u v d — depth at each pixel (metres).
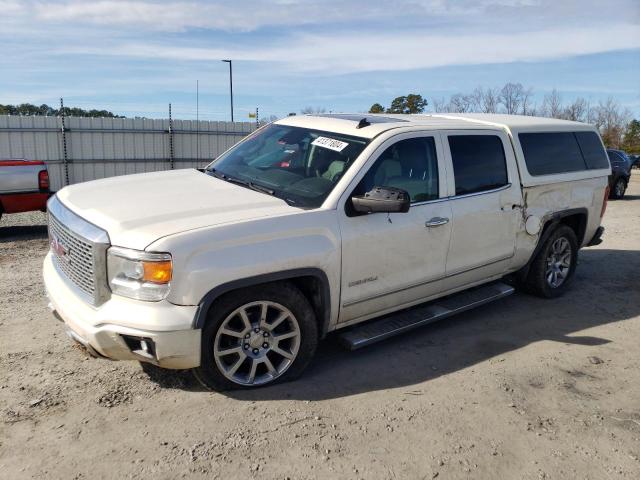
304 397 3.70
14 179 9.29
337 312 4.03
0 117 17.23
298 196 4.04
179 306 3.28
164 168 20.52
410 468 3.01
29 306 5.31
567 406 3.75
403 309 4.79
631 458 3.20
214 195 3.98
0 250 8.13
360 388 3.86
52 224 4.10
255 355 3.73
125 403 3.55
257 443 3.17
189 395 3.66
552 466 3.09
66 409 3.45
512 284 6.34
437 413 3.58
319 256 3.75
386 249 4.16
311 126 4.77
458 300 5.10
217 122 21.31
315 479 2.89
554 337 4.97
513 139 5.29
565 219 6.19
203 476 2.87
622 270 7.43
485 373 4.18
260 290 3.60
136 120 19.58
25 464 2.91
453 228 4.62
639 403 3.83
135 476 2.85
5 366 4.00
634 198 17.72
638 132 50.50
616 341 4.93
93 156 19.02
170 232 3.31
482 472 3.01
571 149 5.99
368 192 3.92
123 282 3.29
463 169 4.79
